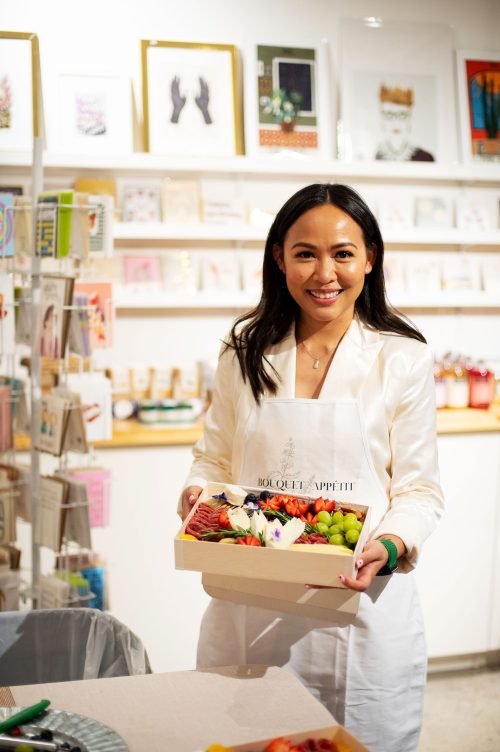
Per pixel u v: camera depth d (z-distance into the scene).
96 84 3.56
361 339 1.67
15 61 3.42
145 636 3.24
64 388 2.57
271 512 1.44
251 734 1.18
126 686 1.34
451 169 3.83
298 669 1.62
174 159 3.53
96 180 3.56
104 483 2.67
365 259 1.58
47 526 2.58
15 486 2.76
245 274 3.72
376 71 3.84
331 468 1.62
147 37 3.64
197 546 1.35
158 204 3.61
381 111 3.84
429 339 4.03
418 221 3.91
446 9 3.94
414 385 1.63
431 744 2.90
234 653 1.66
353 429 1.61
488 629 3.52
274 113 3.73
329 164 3.68
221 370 1.78
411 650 1.64
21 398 2.72
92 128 3.55
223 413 1.78
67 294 2.38
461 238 3.84
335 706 1.62
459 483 3.43
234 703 1.28
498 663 3.59
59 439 2.48
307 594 1.38
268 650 1.62
